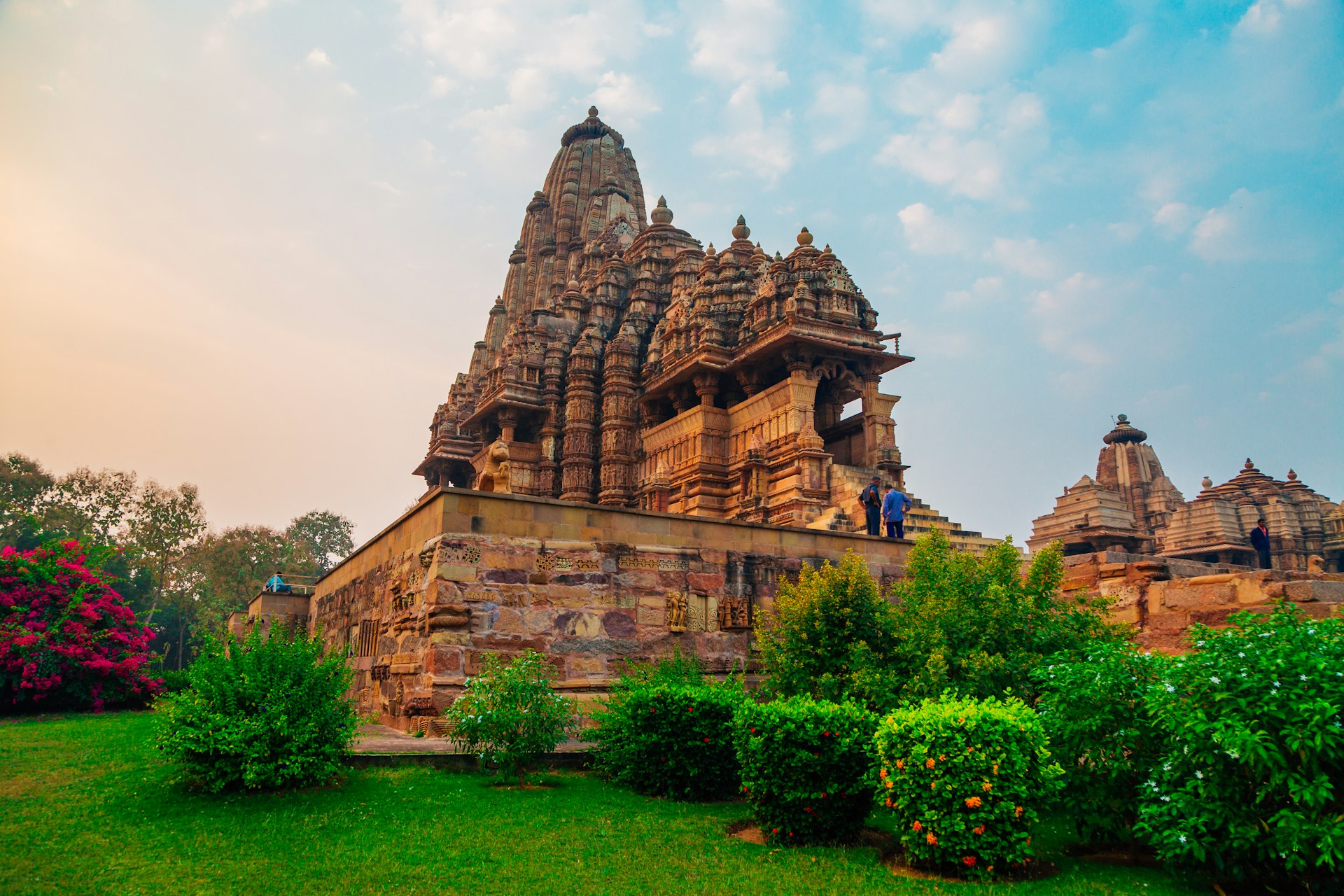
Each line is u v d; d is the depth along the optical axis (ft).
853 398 148.25
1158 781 27.45
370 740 44.37
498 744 38.58
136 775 36.55
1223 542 181.06
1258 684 24.82
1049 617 39.55
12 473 208.23
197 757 34.04
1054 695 31.01
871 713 33.47
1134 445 241.96
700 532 57.36
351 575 73.41
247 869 26.53
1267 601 43.29
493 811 33.47
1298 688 24.02
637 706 38.86
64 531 203.21
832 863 28.84
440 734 45.37
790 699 40.19
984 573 40.88
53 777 36.37
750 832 32.96
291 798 33.91
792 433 128.57
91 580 67.46
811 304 130.52
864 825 33.50
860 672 37.76
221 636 38.34
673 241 185.78
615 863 28.30
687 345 147.43
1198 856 25.11
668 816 34.55
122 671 64.85
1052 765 28.40
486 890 25.66
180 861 26.96
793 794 30.91
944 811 27.66
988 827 27.50
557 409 177.47
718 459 143.13
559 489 172.65
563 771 41.81
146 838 29.01
